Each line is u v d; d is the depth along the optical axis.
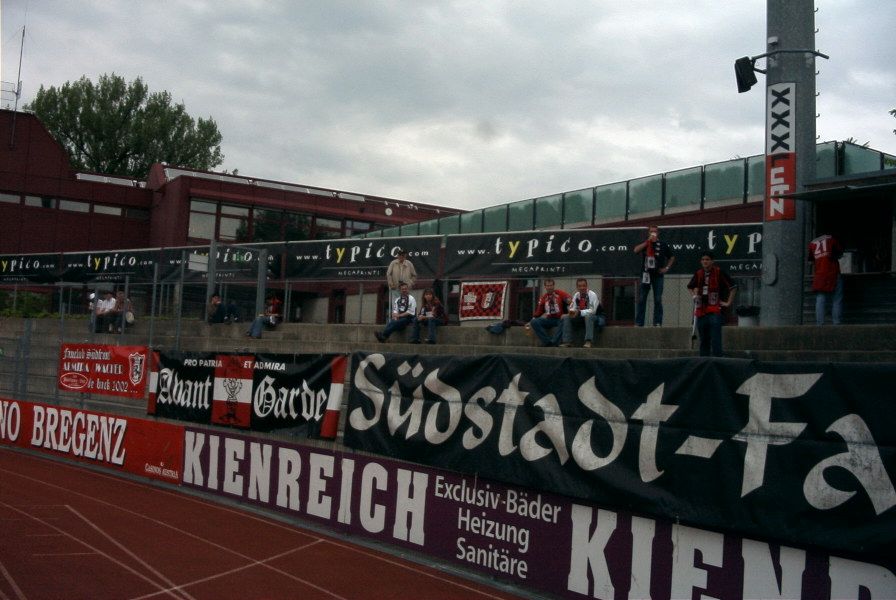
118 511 12.14
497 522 8.58
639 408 7.29
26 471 15.59
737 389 6.57
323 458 11.04
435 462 9.28
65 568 8.75
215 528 11.16
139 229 37.88
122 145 53.50
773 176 11.76
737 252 15.80
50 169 36.59
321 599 8.01
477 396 8.91
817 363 6.09
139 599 7.78
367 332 17.09
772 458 6.25
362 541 10.28
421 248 18.20
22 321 24.53
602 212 21.64
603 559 7.47
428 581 8.71
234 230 35.12
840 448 5.85
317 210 36.53
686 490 6.79
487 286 16.78
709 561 6.63
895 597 5.47
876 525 5.58
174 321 20.83
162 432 14.45
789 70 11.63
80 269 24.08
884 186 11.64
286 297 19.92
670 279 16.59
